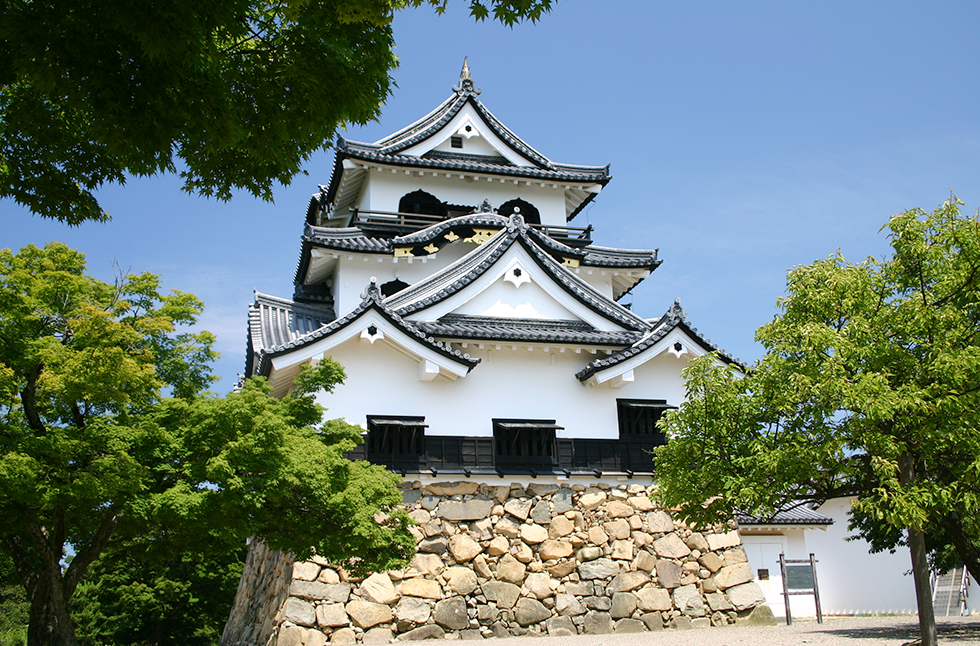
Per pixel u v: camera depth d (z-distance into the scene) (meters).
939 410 11.51
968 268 12.43
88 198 9.22
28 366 11.61
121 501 11.49
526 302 21.17
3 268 12.25
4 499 11.03
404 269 25.39
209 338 14.34
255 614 18.97
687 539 19.88
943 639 14.62
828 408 11.66
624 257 28.62
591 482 19.73
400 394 19.00
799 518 24.03
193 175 9.35
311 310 24.05
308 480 11.70
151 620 29.61
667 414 13.48
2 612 35.53
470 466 19.00
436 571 17.78
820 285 12.76
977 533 13.83
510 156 29.17
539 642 16.42
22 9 6.86
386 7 8.16
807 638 15.53
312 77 8.40
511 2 8.00
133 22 6.70
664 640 16.05
